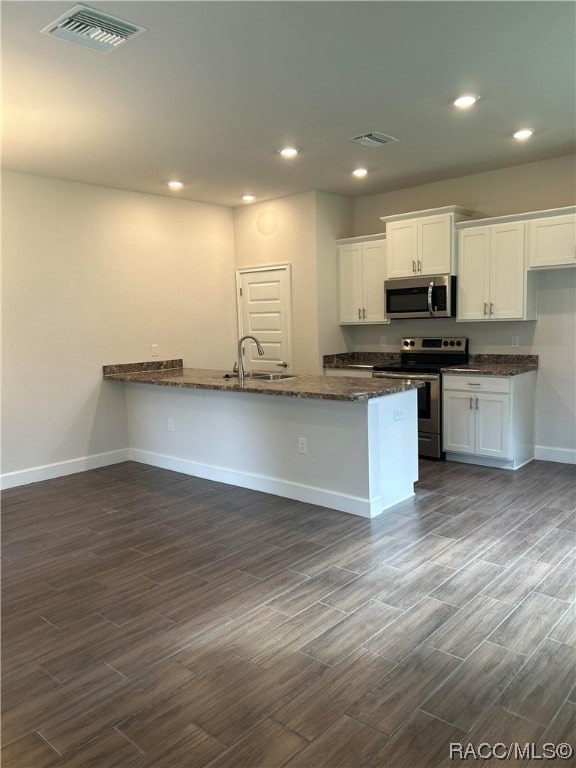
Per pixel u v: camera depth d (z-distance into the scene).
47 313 5.11
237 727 1.97
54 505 4.44
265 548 3.48
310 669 2.28
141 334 5.84
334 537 3.61
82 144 4.19
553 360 5.18
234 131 4.01
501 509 4.04
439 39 2.76
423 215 5.47
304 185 5.69
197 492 4.66
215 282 6.56
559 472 4.91
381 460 4.02
